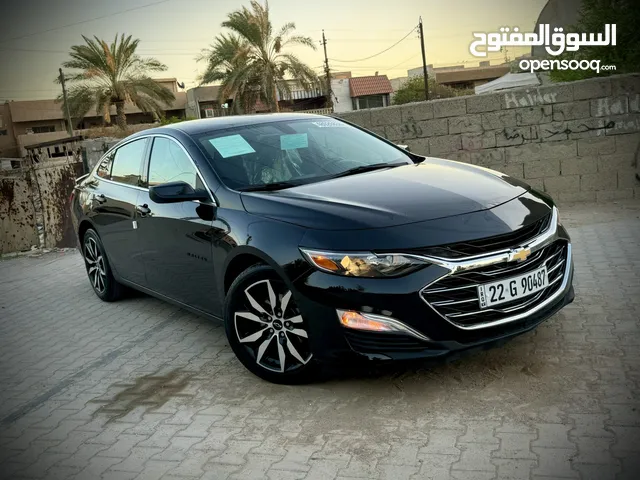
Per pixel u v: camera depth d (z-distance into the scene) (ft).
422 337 10.41
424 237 10.48
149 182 16.03
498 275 10.81
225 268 12.76
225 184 13.38
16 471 10.67
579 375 11.28
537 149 27.12
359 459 9.61
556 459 8.95
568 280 12.20
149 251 15.81
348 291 10.56
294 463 9.74
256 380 12.85
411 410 10.82
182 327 16.87
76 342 16.83
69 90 130.93
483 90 68.85
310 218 11.37
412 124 28.22
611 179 26.55
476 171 13.56
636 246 18.93
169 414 11.96
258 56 118.21
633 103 25.77
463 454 9.37
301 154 14.44
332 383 12.16
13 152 195.72
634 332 12.80
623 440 9.19
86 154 30.71
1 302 22.31
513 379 11.43
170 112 211.61
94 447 11.14
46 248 33.47
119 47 127.95
